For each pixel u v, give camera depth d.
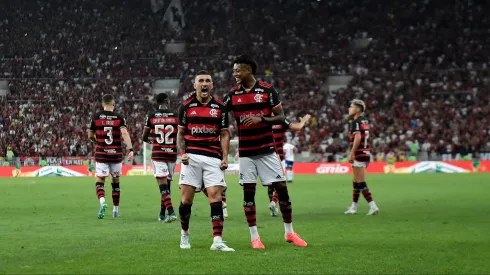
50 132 69.69
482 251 11.66
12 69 79.62
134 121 71.69
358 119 20.22
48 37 84.44
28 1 87.94
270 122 12.46
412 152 65.88
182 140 12.20
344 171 61.12
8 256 11.04
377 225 16.70
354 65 83.31
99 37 85.44
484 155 64.88
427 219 18.36
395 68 82.62
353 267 9.88
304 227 16.30
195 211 21.45
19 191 34.50
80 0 89.12
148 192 32.94
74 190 35.44
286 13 92.44
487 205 23.55
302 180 46.25
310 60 85.25
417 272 9.47
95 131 19.47
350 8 92.44
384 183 40.88
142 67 82.19
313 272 9.41
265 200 27.31
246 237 14.12
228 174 57.41
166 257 10.84
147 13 90.19
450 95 75.88
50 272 9.36
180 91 78.06
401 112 73.38
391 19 90.31
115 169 19.58
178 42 86.38
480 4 90.06
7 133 69.25
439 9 90.31
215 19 91.50
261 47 86.88
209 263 10.19
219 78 80.75
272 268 9.75
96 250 11.79
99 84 78.19
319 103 75.81
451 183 40.31
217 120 12.13
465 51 84.00
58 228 16.12
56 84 77.69
